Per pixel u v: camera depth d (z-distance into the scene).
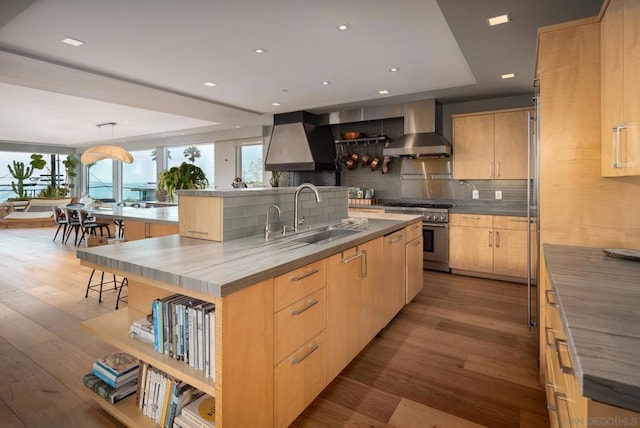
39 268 4.89
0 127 7.77
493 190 4.84
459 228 4.56
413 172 5.43
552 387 1.45
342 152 6.08
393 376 2.24
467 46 2.88
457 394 2.05
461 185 5.08
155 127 7.64
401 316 3.21
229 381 1.30
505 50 2.96
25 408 1.90
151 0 2.22
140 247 1.89
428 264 4.82
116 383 1.78
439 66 3.51
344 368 2.29
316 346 1.83
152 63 3.36
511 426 1.79
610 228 1.92
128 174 10.56
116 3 2.26
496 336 2.80
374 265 2.51
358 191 5.60
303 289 1.71
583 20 1.92
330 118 5.75
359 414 1.88
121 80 3.81
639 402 0.62
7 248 6.34
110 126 7.56
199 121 6.90
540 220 2.07
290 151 5.68
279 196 2.50
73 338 2.71
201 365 1.44
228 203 2.09
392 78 3.88
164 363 1.51
